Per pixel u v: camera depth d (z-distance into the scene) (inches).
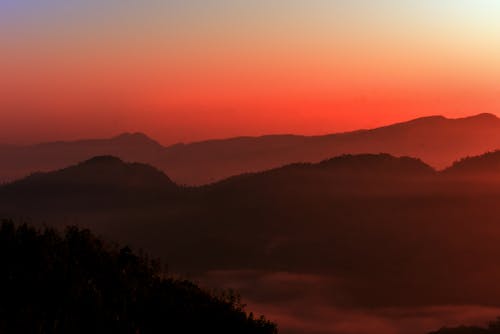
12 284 2047.2
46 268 2160.4
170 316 2096.5
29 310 1897.1
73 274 2182.6
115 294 2154.3
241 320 2199.8
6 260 2198.6
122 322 1961.1
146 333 1936.5
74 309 1963.6
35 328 1806.1
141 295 2194.9
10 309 1902.1
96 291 2085.4
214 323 2119.8
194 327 2066.9
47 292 2034.9
